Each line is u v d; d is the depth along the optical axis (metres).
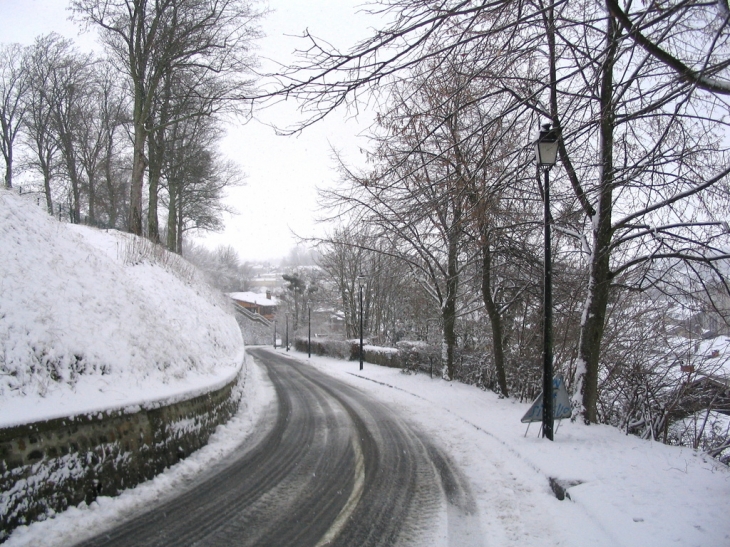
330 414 12.86
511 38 5.89
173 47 18.56
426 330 25.97
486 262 13.75
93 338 7.31
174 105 19.84
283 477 7.09
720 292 8.88
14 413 4.94
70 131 34.41
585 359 9.84
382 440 9.65
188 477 7.04
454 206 8.77
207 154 30.03
